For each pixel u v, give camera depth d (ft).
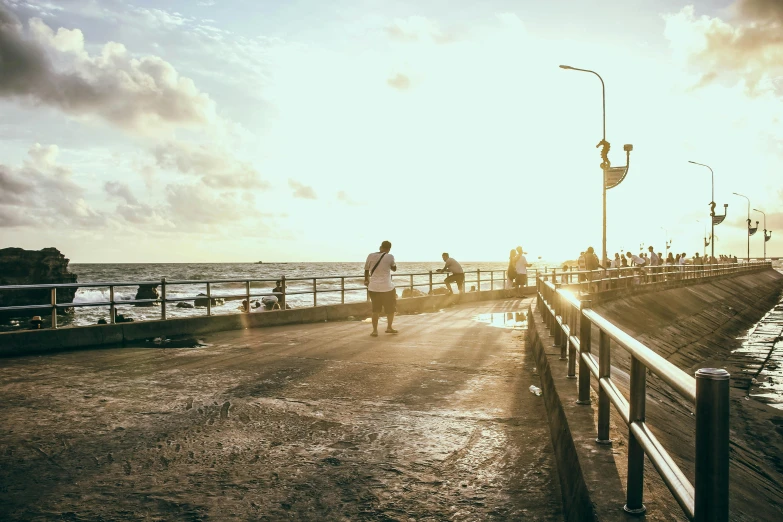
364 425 18.17
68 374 26.96
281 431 17.54
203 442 16.48
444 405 20.77
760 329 119.14
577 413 14.33
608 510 8.81
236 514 11.73
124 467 14.44
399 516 11.61
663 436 15.16
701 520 5.68
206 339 40.11
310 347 35.83
